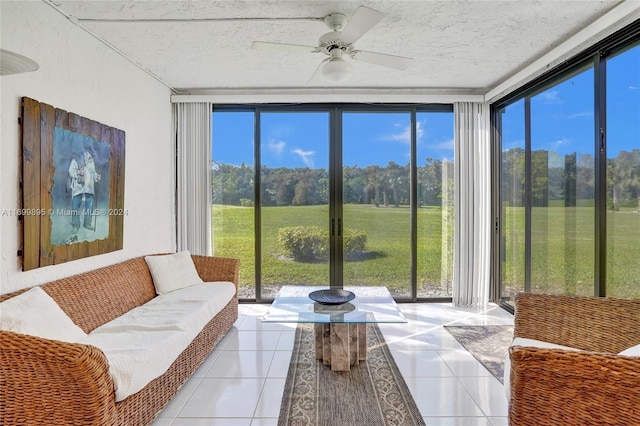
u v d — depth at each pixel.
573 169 2.84
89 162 2.51
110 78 2.82
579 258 2.77
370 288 3.32
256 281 4.14
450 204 4.16
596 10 2.33
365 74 3.51
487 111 3.97
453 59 3.14
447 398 2.15
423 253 4.18
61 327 1.82
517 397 1.36
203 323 2.52
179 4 2.23
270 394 2.20
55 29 2.22
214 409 2.04
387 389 2.25
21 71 1.49
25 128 1.97
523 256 3.55
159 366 1.85
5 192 1.88
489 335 3.14
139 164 3.27
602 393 1.21
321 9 2.30
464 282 4.04
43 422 1.39
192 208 3.99
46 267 2.14
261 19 2.41
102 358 1.44
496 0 2.21
